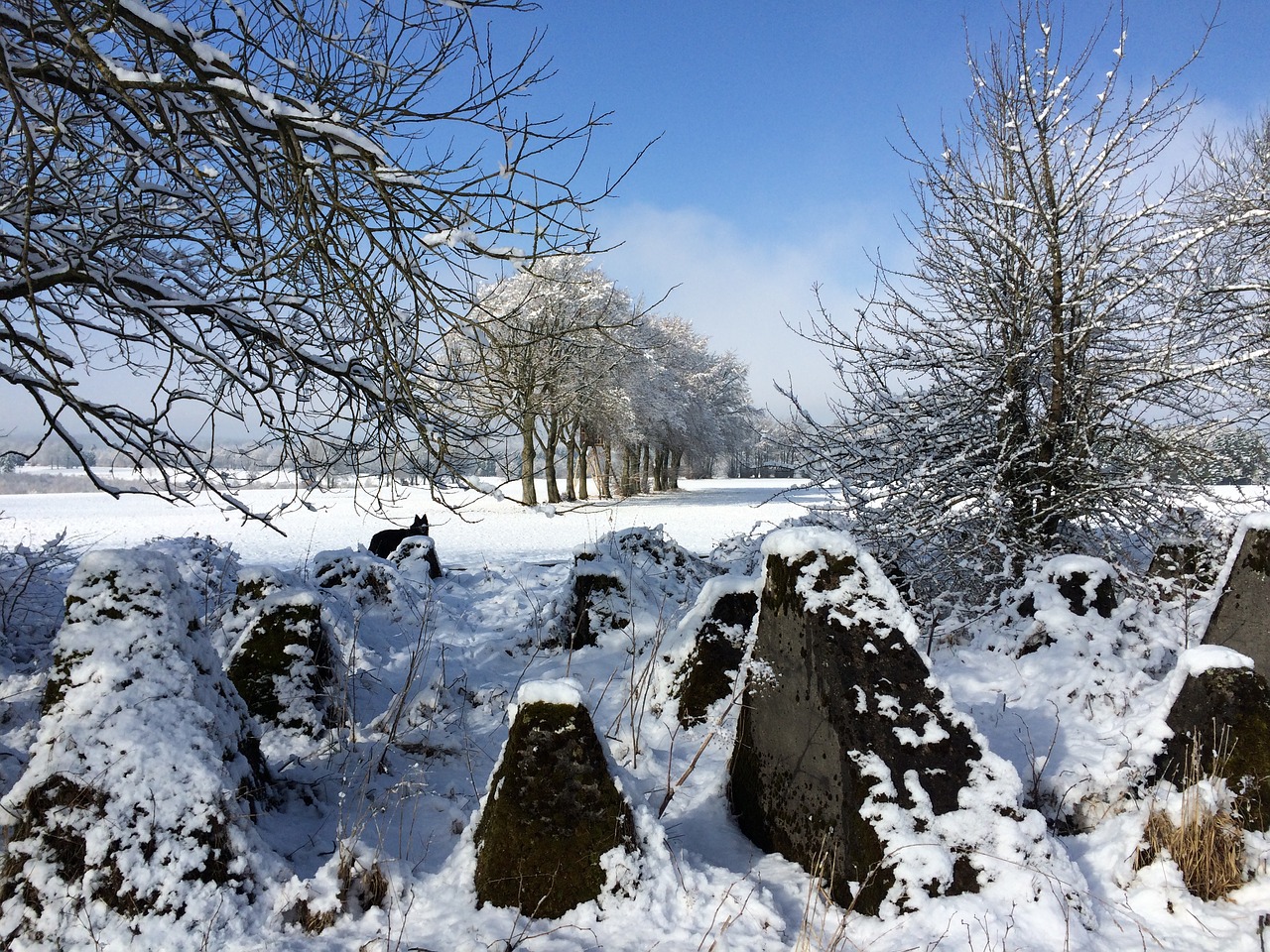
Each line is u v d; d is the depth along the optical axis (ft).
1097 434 27.53
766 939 9.18
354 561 26.40
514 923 9.41
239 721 12.32
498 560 55.88
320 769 14.30
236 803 10.24
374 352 17.04
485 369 17.54
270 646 15.90
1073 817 11.89
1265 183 33.04
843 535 12.03
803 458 29.53
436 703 17.38
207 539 32.89
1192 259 26.43
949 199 27.73
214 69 12.97
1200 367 23.40
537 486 179.52
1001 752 13.37
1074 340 26.25
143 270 19.43
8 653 20.92
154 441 18.80
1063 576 17.67
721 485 227.20
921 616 23.06
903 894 9.65
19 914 9.25
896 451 28.76
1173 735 11.78
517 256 15.07
